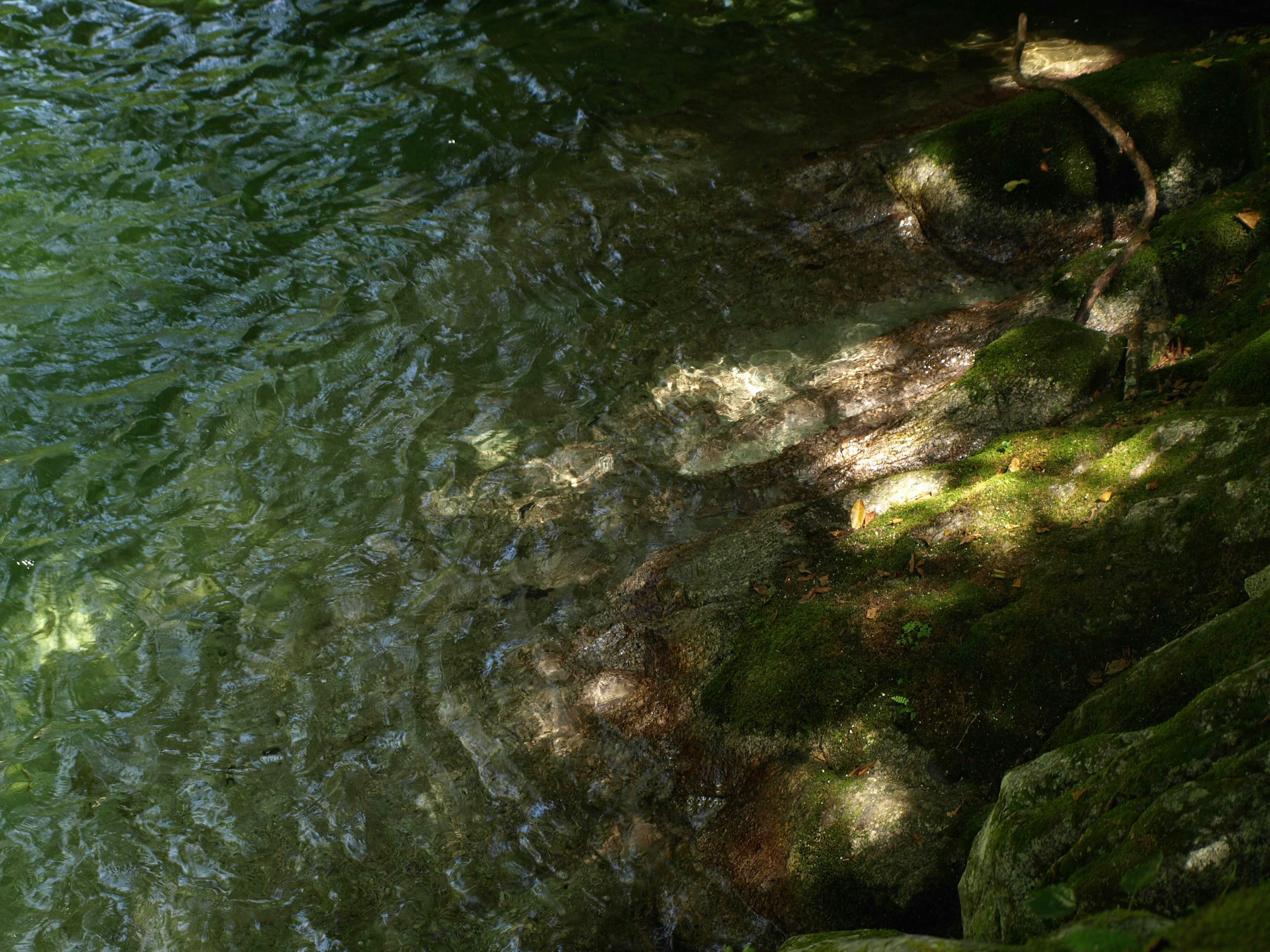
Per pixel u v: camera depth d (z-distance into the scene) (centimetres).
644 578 573
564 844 454
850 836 404
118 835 469
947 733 428
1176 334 614
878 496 567
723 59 1115
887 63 1088
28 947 427
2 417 708
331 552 616
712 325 772
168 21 1177
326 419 712
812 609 494
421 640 558
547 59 1112
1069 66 1020
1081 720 386
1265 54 748
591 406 712
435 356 762
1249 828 221
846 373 710
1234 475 443
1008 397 610
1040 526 498
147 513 646
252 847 462
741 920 415
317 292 822
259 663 551
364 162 966
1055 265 777
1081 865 261
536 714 511
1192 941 182
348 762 496
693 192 912
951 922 374
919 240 821
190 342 772
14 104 1037
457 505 643
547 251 856
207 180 942
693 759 473
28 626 577
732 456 660
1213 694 269
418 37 1153
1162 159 757
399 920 429
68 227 882
